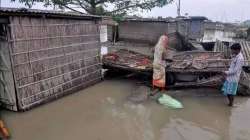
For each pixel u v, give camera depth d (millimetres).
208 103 7824
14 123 6168
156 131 6020
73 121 6418
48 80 7480
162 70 8422
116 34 23562
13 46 6293
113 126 6230
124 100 8000
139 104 7676
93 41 9445
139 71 9461
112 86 9430
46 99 7473
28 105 6879
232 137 5738
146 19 21906
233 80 7223
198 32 25469
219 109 7375
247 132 5984
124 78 10555
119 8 19062
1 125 5695
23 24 6504
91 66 9430
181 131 6023
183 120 6637
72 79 8484
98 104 7629
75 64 8570
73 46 8398
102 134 5812
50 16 7266
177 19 22547
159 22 21484
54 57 7621
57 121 6383
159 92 8586
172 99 7793
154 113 7051
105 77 10625
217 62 8922
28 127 5992
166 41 8500
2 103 6910
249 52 11227
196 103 7812
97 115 6848
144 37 22422
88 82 9312
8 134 5613
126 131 5992
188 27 25000
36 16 6832
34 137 5559
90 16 8859
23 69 6629
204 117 6816
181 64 9016
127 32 23109
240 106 7648
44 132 5793
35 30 6883
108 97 8242
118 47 20641
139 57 10852
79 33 8641
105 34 22828
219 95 8547
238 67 7105
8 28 6168
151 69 9234
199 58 9422
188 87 9141
